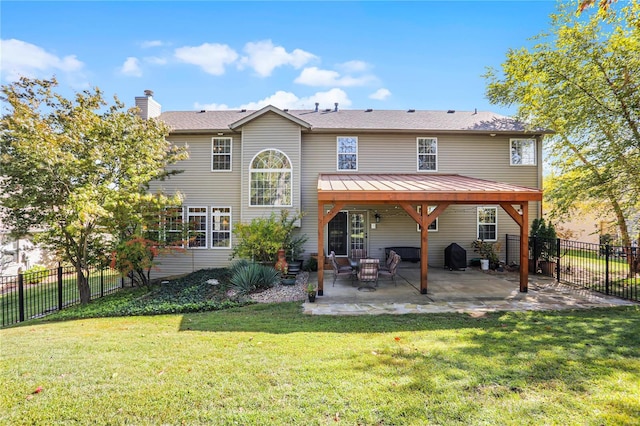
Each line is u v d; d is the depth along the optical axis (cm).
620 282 1044
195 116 1614
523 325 610
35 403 330
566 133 1230
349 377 386
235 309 793
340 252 1452
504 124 1498
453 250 1336
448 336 544
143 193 1150
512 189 902
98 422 300
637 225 1043
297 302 848
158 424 297
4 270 1538
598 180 1084
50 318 806
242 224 1277
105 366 419
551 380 377
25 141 830
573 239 2020
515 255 1461
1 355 465
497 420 301
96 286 1369
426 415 308
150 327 628
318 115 1620
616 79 1019
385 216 1459
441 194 866
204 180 1438
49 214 951
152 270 1417
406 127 1467
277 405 326
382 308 770
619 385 365
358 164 1452
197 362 432
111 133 1017
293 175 1371
